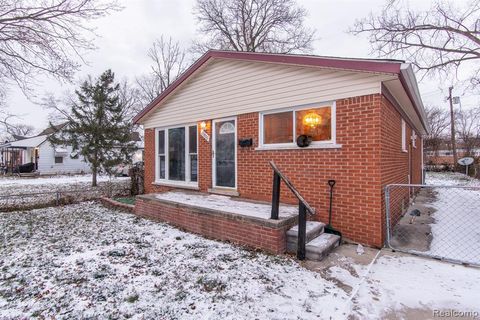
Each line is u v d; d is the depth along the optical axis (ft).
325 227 15.83
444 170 83.41
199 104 24.86
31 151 81.35
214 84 23.39
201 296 9.71
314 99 16.99
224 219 16.14
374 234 14.73
